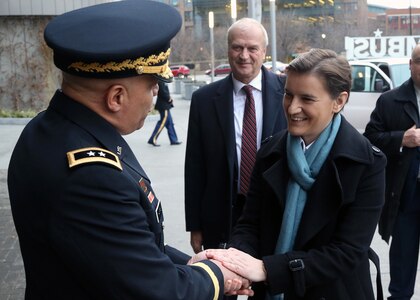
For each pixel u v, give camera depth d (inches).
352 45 682.8
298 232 78.0
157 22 60.2
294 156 77.0
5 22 592.4
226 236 120.4
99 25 58.7
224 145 119.2
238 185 120.3
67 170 55.6
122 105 60.6
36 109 608.7
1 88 603.2
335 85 73.7
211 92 122.6
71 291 57.6
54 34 58.7
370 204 76.6
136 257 56.0
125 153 62.0
